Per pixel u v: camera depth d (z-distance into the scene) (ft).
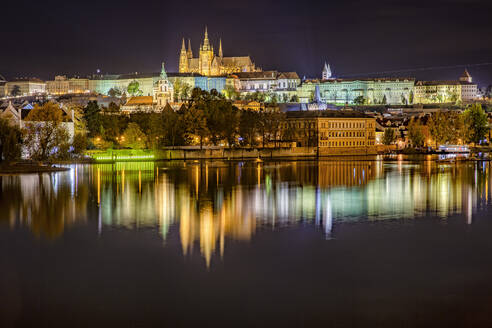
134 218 272.72
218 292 164.76
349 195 367.45
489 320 145.89
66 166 628.69
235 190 393.50
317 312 151.02
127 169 588.50
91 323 144.25
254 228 249.55
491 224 259.80
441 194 372.38
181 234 235.81
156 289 166.81
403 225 257.34
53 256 200.34
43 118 629.51
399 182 456.86
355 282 173.27
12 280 174.81
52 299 159.12
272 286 169.68
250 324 144.05
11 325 142.61
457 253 206.49
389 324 143.95
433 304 155.84
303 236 233.35
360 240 226.58
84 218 271.69
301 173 552.00
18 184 415.03
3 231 240.53
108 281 173.78
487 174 540.52
